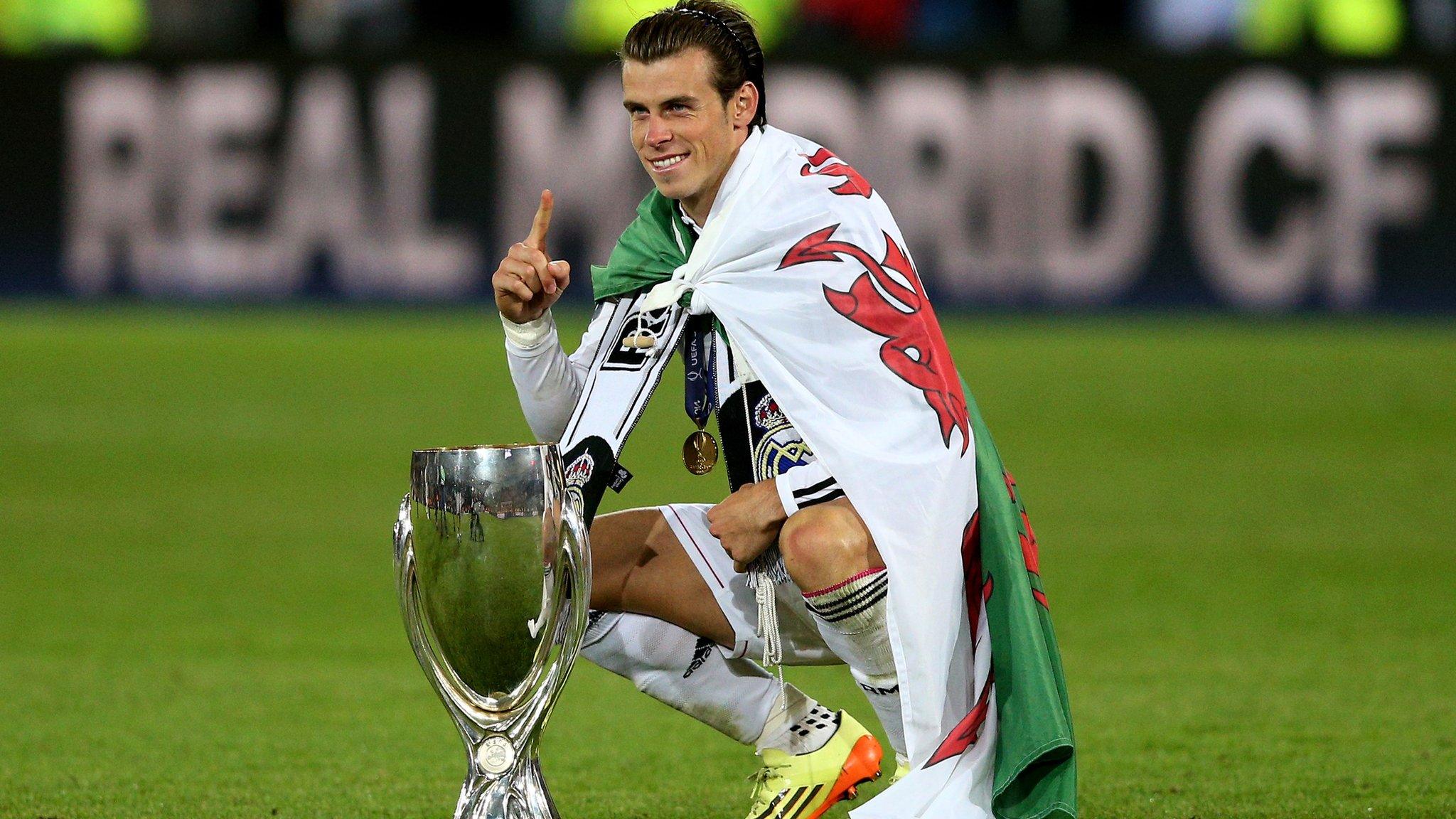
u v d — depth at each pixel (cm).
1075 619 1905
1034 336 4272
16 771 1302
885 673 1011
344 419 3259
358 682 1622
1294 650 1750
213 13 5066
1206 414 3334
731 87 1020
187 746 1379
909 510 963
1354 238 4425
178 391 3531
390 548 2305
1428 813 1175
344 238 4419
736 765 1337
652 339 1066
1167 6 5222
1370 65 4381
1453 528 2416
